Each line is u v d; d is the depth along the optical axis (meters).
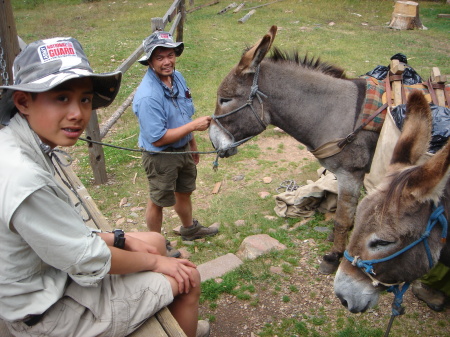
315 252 4.02
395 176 2.23
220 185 5.32
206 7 16.52
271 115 3.64
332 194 4.43
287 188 5.07
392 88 3.36
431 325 3.21
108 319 1.89
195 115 7.17
